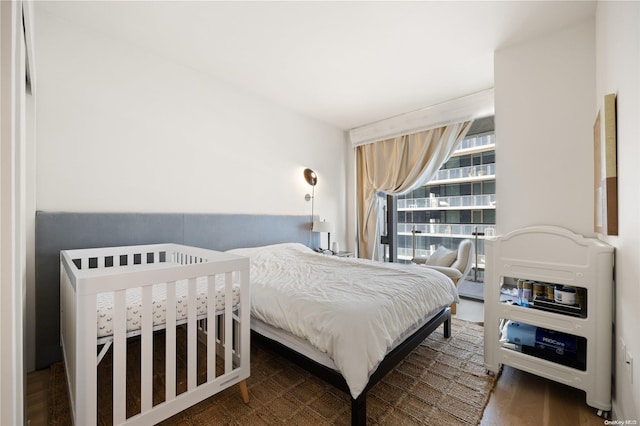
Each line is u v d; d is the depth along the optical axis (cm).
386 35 229
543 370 171
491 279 195
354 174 466
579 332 161
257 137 343
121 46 238
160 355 216
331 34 229
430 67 278
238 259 159
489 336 193
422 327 204
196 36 233
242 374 160
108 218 226
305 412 154
